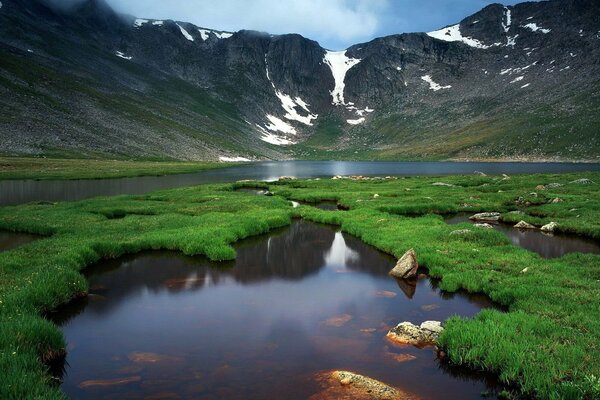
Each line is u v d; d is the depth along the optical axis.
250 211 44.97
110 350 13.59
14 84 188.50
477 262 23.66
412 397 10.75
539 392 10.54
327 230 38.34
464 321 14.84
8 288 17.97
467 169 158.38
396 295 19.72
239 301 18.84
